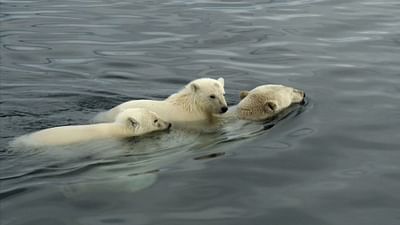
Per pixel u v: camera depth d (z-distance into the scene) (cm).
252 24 2312
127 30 2245
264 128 1268
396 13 2477
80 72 1753
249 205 905
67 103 1485
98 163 1062
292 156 1100
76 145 1124
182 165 1059
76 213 872
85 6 2684
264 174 1019
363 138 1191
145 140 1186
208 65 1817
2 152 1102
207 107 1359
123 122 1208
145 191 947
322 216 877
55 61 1861
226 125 1301
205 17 2444
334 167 1053
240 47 2005
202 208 895
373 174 1020
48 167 1036
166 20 2394
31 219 851
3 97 1516
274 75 1702
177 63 1841
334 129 1243
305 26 2266
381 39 2059
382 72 1680
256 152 1122
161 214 873
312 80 1636
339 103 1427
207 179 995
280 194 945
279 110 1373
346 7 2620
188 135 1229
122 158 1091
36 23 2353
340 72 1697
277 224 852
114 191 944
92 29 2261
